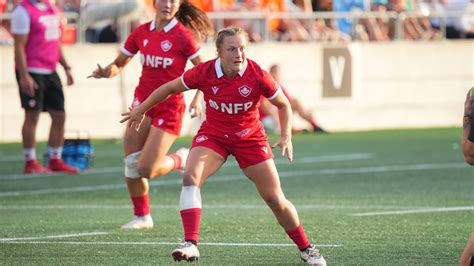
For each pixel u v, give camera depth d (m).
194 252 23.56
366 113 72.38
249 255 26.62
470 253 21.34
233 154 25.06
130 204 38.00
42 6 47.12
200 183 24.64
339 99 71.25
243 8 69.25
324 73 70.56
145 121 31.56
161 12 31.48
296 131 68.62
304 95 70.19
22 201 38.81
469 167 49.56
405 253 26.94
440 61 74.31
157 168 31.28
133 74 65.56
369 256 26.45
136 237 29.91
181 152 32.72
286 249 27.56
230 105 24.53
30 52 46.97
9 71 62.66
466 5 78.19
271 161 24.83
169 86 25.11
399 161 52.25
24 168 48.50
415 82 73.75
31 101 47.16
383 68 72.56
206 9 67.81
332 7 72.50
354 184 43.59
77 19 64.38
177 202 38.62
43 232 30.94
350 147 59.66
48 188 42.81
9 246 28.20
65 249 27.67
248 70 24.48
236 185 43.66
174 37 31.53
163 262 25.53
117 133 65.50
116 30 65.19
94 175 47.50
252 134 24.73
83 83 64.50
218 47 24.36
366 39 72.94
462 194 40.06
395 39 73.50
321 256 24.97
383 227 31.64
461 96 75.12
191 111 32.25
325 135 67.31
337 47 70.88
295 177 46.22
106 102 65.19
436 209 35.78
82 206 37.44
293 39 70.62
